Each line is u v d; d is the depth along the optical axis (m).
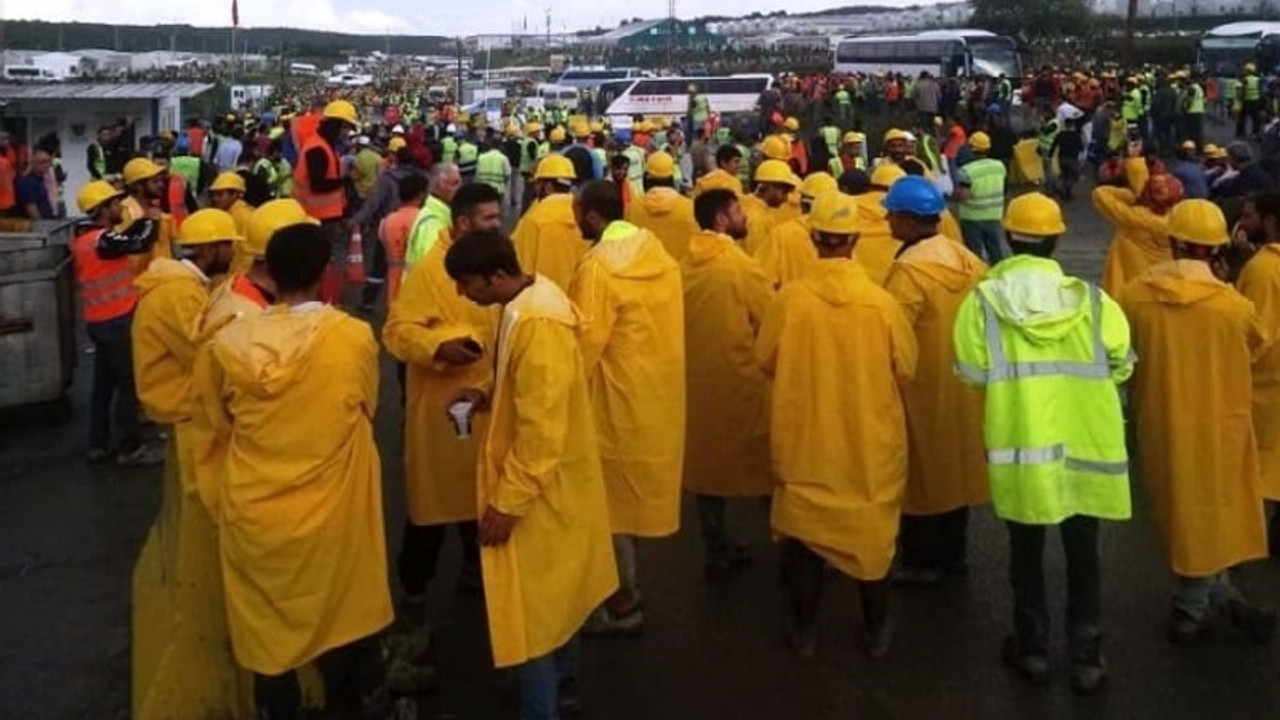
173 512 5.11
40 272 9.71
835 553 5.55
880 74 54.31
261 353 4.40
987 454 5.32
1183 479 5.63
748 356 6.60
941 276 6.25
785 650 5.96
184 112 35.78
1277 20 68.38
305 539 4.47
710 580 6.83
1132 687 5.56
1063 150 27.33
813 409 5.53
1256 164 16.88
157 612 5.14
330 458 4.50
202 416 4.64
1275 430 6.36
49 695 5.59
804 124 40.59
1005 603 6.49
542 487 4.46
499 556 4.54
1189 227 5.64
